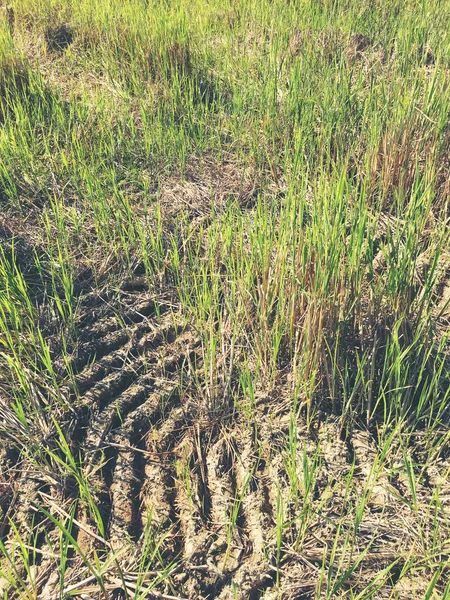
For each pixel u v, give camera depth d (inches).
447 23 260.8
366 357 104.1
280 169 168.9
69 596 75.8
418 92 164.9
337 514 84.4
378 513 84.7
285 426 98.7
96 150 175.2
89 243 141.8
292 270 105.0
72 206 154.4
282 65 218.1
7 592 75.2
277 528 78.7
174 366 111.0
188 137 178.9
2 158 167.3
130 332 117.8
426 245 137.1
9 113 197.3
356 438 96.0
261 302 110.0
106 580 77.5
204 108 197.0
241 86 211.5
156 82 210.1
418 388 103.3
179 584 77.5
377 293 106.3
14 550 78.7
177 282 126.3
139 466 93.4
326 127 170.2
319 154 168.7
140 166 171.2
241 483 90.5
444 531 81.6
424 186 141.8
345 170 130.5
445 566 76.4
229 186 164.1
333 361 97.2
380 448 93.4
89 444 96.3
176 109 194.7
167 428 99.3
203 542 82.2
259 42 249.0
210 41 253.3
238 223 130.8
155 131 180.7
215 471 92.4
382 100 177.8
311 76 205.3
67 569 79.0
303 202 122.8
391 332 105.5
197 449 95.7
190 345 115.2
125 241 142.3
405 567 72.7
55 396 103.1
